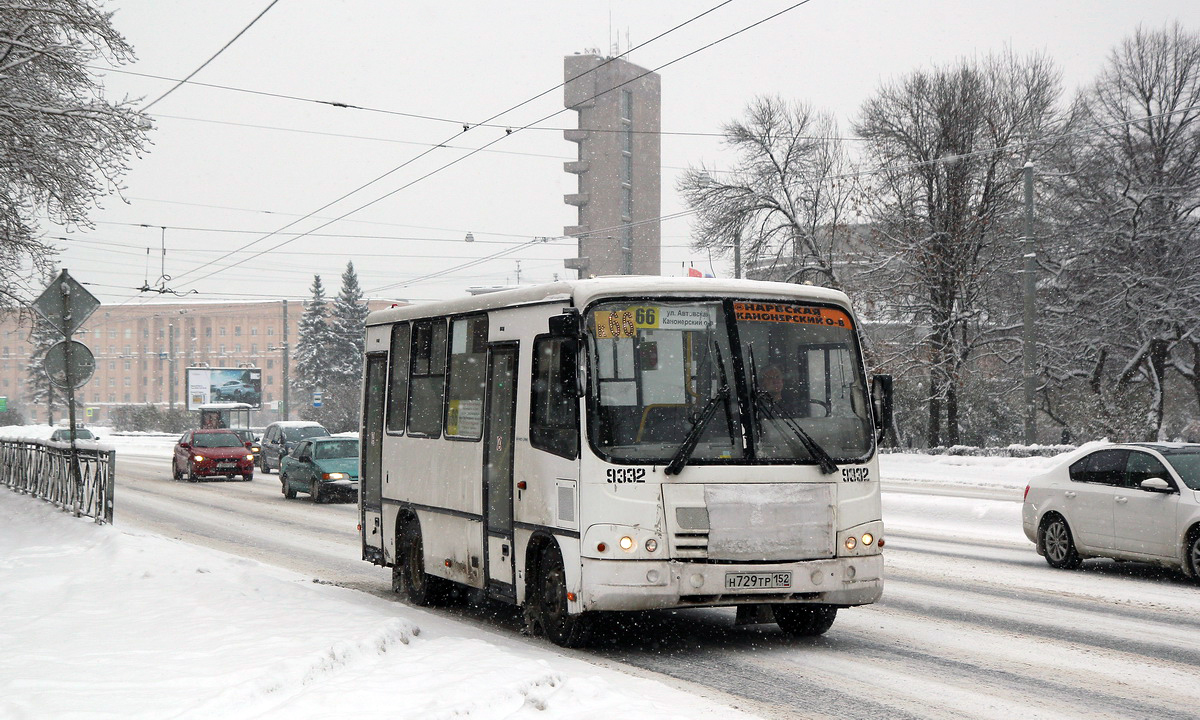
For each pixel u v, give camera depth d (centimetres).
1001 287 4538
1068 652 905
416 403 1234
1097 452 1412
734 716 679
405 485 1247
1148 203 4116
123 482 3628
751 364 920
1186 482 1289
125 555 1375
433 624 1028
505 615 1156
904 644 947
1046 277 4422
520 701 667
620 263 10506
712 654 913
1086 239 4209
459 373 1130
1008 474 3300
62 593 1108
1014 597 1197
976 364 4734
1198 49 4072
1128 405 4034
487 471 1052
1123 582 1306
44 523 1819
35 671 735
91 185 2031
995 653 904
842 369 953
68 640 845
